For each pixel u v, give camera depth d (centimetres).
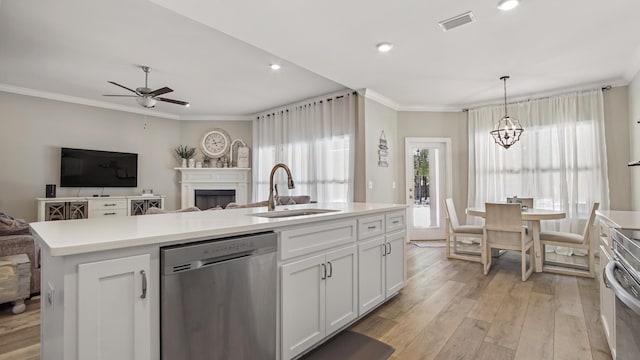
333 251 220
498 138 486
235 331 158
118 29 318
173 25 311
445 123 593
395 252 295
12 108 515
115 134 623
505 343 217
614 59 371
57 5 275
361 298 246
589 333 230
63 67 420
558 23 287
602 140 452
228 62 404
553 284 341
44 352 152
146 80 451
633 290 109
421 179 598
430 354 204
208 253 147
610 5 259
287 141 613
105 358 119
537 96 507
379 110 534
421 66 392
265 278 172
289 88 511
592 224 362
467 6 259
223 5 252
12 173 516
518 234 362
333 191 529
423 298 300
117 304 123
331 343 219
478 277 366
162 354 133
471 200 568
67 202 543
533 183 505
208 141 714
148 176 667
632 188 433
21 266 275
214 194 702
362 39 316
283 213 259
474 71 409
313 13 266
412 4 255
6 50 367
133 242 125
